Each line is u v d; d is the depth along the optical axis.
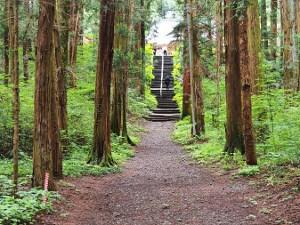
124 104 21.20
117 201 9.32
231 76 14.22
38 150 8.91
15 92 7.80
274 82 14.53
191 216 7.90
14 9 7.82
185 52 23.50
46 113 8.88
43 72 8.74
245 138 11.94
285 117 11.59
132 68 25.77
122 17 19.47
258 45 14.75
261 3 23.05
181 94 36.12
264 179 10.13
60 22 14.13
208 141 19.78
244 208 8.09
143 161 16.59
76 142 17.14
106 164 14.28
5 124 14.39
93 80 25.03
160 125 30.42
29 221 6.91
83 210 8.34
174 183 11.51
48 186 9.08
